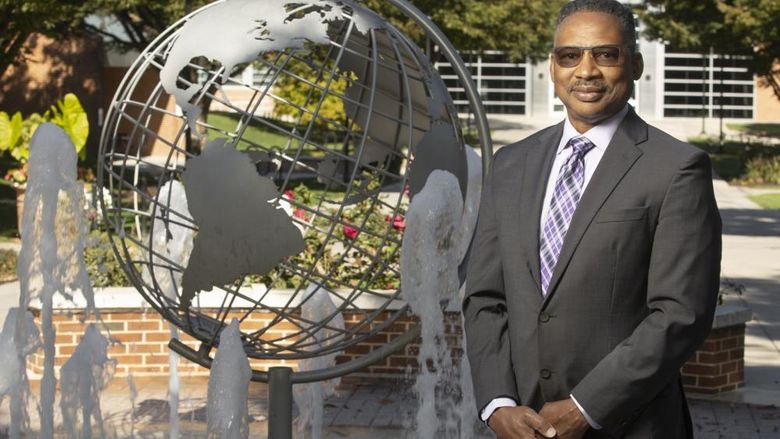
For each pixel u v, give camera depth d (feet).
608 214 10.27
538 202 10.77
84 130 52.75
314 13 14.19
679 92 178.81
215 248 13.76
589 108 10.52
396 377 27.61
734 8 93.61
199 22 14.23
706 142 138.51
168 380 27.55
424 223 15.38
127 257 15.20
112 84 113.39
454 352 26.68
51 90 111.24
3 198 72.79
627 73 10.51
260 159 14.56
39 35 110.22
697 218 10.16
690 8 98.89
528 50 107.04
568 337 10.30
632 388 9.86
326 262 28.30
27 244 17.02
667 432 10.44
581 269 10.27
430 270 15.75
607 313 10.26
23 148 52.75
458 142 15.56
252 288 26.89
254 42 13.94
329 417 24.53
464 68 15.34
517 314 10.65
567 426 10.03
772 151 109.70
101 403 25.35
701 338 10.05
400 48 15.72
